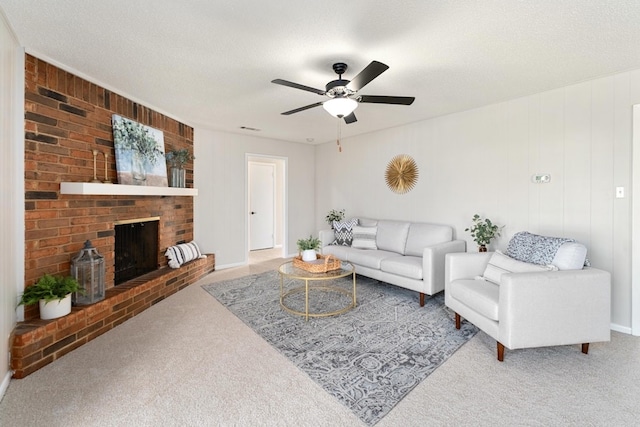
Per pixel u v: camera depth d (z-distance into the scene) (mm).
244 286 4094
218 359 2232
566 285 2145
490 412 1683
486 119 3609
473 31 2012
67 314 2350
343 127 4750
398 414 1670
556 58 2395
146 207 3611
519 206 3348
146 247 3693
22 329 2088
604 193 2785
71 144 2615
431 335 2627
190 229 4656
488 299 2309
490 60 2432
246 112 3938
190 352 2332
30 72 2273
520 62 2467
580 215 2928
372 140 5059
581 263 2336
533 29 1984
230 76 2771
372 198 5098
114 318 2781
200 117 4195
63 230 2549
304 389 1888
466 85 2975
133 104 3383
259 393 1848
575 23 1913
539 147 3188
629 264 2666
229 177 5215
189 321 2922
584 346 2283
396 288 4008
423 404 1750
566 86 2986
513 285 2082
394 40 2131
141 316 3039
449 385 1928
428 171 4250
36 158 2320
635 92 2609
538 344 2129
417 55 2346
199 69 2623
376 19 1882
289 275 3006
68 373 2049
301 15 1846
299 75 2742
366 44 2188
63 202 2547
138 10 1803
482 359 2238
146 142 3533
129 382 1953
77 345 2391
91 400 1777
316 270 3098
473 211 3758
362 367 2133
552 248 2473
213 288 4000
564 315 2150
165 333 2660
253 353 2320
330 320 2947
